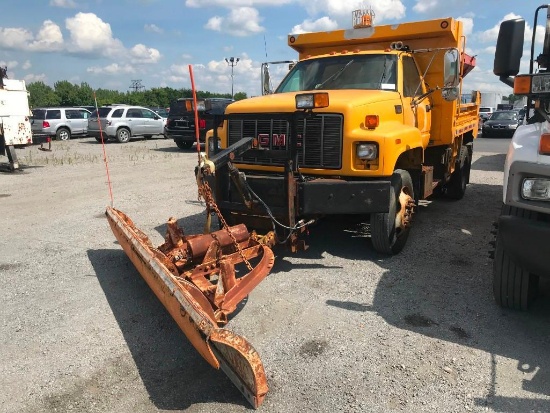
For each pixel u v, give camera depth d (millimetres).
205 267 4277
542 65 4320
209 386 3307
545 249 3410
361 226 6988
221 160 4477
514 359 3531
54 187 10688
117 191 10094
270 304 4512
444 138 7195
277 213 4957
